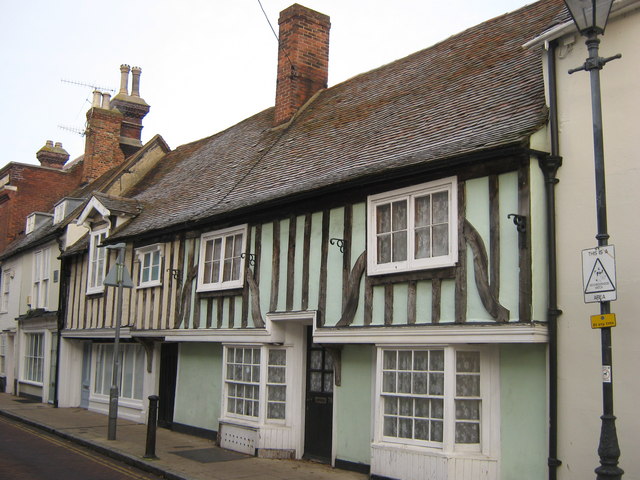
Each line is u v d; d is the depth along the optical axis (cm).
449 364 748
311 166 1094
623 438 620
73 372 1730
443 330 741
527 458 696
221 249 1156
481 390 751
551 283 688
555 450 664
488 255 726
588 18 585
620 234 651
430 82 1091
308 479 838
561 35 728
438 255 781
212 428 1173
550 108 727
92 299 1571
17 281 2161
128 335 1353
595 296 552
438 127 905
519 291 690
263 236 1064
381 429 824
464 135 822
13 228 2462
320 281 938
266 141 1411
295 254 994
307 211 984
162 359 1389
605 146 677
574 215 690
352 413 902
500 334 690
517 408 713
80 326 1617
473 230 742
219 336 1102
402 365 813
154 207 1512
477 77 981
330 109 1322
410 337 779
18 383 2031
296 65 1450
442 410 761
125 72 2414
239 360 1104
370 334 830
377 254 858
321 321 923
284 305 995
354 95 1300
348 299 884
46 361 1823
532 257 689
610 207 664
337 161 1032
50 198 2569
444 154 768
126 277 1171
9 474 855
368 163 933
